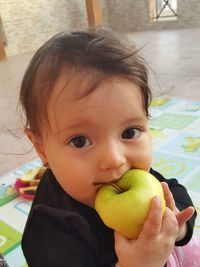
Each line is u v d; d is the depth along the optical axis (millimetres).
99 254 643
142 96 607
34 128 648
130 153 581
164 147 1617
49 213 631
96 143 575
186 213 621
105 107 564
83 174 574
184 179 1340
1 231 1166
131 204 534
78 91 566
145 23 6707
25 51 6008
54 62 595
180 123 1869
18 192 1370
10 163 1669
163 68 3137
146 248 546
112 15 7121
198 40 4598
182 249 835
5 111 2371
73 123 572
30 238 641
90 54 592
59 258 605
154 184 565
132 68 597
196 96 2281
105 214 548
